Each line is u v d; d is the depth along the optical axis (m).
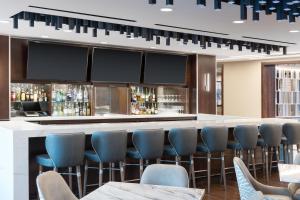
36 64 8.28
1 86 7.85
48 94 8.66
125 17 5.96
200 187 6.08
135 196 2.66
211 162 6.72
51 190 2.62
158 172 3.24
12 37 8.06
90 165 5.41
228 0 4.71
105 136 4.68
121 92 9.73
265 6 4.95
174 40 8.38
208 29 7.01
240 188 3.53
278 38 8.07
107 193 2.75
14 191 4.45
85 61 8.91
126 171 5.73
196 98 10.88
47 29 7.12
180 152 5.37
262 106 12.61
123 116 8.58
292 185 3.94
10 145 4.53
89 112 9.17
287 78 13.19
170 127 5.63
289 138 6.57
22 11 5.61
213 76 11.26
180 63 10.55
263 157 6.98
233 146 6.14
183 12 5.58
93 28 6.76
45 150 5.09
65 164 4.45
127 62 9.55
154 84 10.20
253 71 12.86
